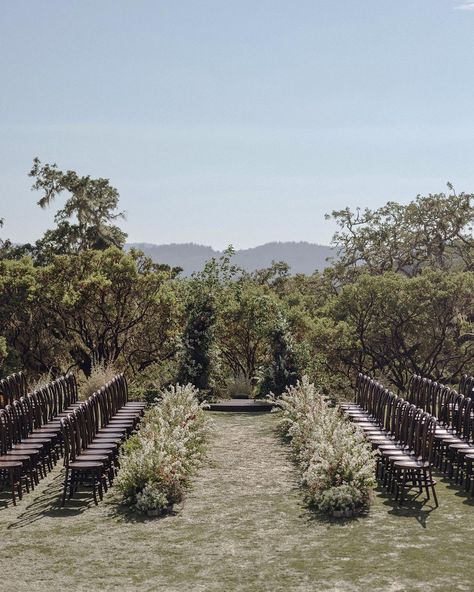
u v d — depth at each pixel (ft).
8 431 40.06
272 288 147.43
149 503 34.42
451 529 31.12
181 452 41.01
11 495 38.50
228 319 90.07
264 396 66.95
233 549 29.19
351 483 34.58
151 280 97.50
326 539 30.09
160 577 26.30
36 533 31.78
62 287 96.02
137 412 53.78
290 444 49.42
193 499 37.01
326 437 40.50
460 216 147.13
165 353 95.66
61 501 36.96
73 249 141.08
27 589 25.34
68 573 26.86
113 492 38.50
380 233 149.89
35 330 98.63
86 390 65.05
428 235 149.38
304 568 26.73
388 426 45.62
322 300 133.80
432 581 25.11
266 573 26.37
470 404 41.60
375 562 27.12
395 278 106.63
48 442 43.50
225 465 44.45
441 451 43.50
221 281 70.13
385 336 105.70
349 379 103.50
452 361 113.91
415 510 34.30
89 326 100.27
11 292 95.35
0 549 29.71
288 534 30.96
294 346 68.23
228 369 95.50
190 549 29.35
